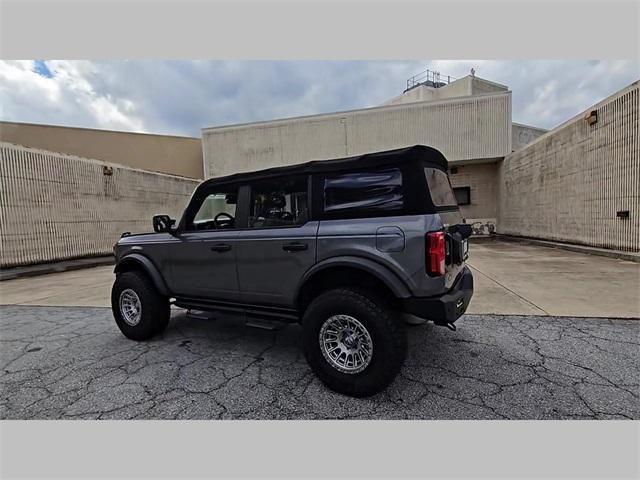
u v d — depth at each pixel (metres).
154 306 3.51
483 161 15.98
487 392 2.32
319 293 2.70
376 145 16.52
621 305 4.12
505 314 3.95
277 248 2.70
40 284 7.38
